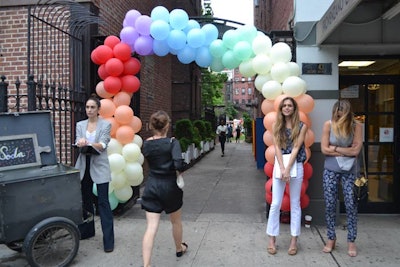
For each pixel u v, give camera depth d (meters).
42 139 4.50
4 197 3.83
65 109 5.67
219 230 5.54
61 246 4.32
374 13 5.61
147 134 9.66
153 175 4.16
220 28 6.29
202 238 5.20
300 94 5.27
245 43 5.43
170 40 5.57
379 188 6.36
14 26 6.88
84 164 4.84
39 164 4.40
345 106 4.50
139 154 6.01
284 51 5.31
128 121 5.95
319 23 5.50
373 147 6.37
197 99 18.59
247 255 4.59
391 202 6.34
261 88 5.57
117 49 5.68
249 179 10.29
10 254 4.67
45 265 4.14
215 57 5.75
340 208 6.29
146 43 5.69
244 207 6.94
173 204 4.16
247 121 30.78
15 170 4.24
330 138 4.61
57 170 4.34
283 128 4.62
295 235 4.58
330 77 5.76
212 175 11.16
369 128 6.37
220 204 7.23
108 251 4.73
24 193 3.95
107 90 5.81
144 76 9.43
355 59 6.36
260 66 5.36
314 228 5.60
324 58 5.78
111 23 7.68
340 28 5.66
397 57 6.33
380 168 6.36
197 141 14.27
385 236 5.20
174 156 4.08
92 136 4.80
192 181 10.07
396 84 6.34
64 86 6.37
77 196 4.30
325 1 5.75
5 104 4.86
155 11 5.67
